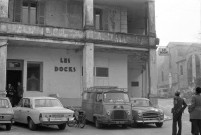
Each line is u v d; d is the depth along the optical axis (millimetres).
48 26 23734
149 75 27594
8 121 15867
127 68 31859
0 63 21391
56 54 27391
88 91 20391
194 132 12266
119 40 26375
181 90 58438
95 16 29922
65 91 27453
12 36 22312
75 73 27969
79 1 28672
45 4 27328
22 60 26109
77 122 18656
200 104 12266
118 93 18672
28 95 26000
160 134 15750
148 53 28016
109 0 28281
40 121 15688
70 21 28297
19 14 26078
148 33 27984
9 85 25359
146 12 29031
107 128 18422
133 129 18031
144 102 20391
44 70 26844
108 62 29750
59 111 16031
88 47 24828
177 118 14180
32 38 23094
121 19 30688
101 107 18031
